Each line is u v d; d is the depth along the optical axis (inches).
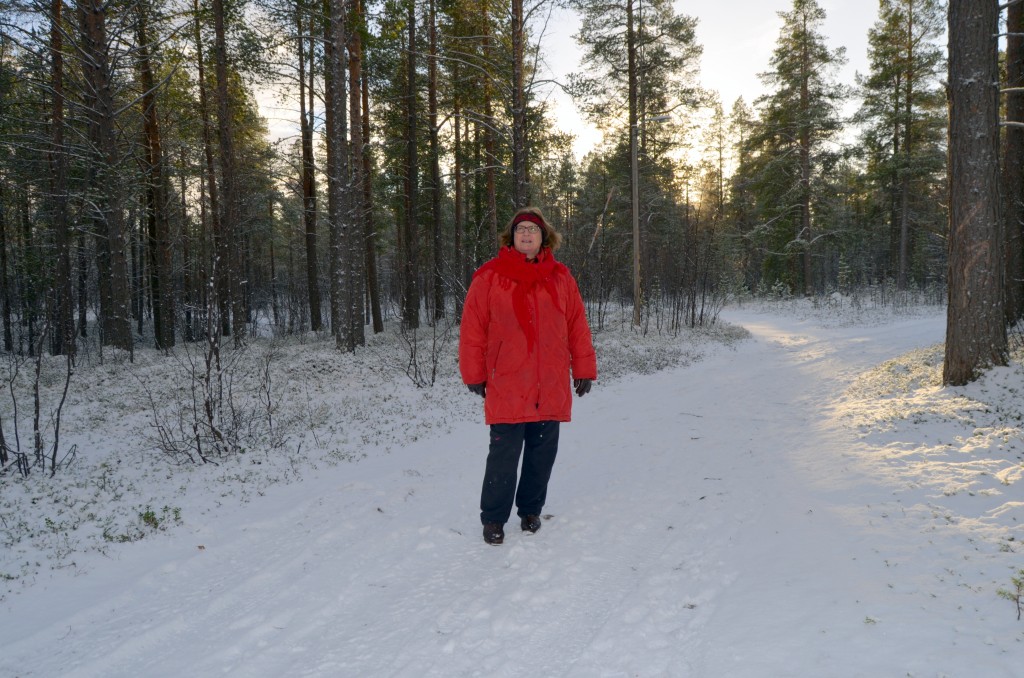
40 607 114.3
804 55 1254.9
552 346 132.0
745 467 190.9
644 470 194.2
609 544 128.8
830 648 79.6
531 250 132.4
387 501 172.4
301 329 926.4
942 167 1170.6
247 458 249.8
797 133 1269.7
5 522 168.9
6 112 552.1
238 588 115.7
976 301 274.5
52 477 224.4
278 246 1310.3
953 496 145.8
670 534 133.4
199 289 917.2
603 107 916.6
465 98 826.2
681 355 620.4
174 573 127.3
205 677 84.0
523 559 122.6
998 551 108.9
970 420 225.0
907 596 93.5
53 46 532.4
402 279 832.3
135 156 595.8
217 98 633.0
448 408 367.2
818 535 126.1
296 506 173.8
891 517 133.7
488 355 131.7
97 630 101.7
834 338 698.2
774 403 326.0
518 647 88.3
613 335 734.5
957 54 277.6
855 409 278.4
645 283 1115.3
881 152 1254.3
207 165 704.4
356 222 611.5
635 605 99.0
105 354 536.4
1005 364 273.3
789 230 1326.3
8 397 396.5
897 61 1197.7
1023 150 438.3
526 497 139.1
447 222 1339.8
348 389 427.8
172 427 323.0
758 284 1599.4
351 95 601.3
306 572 122.6
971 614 85.9
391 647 89.9
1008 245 441.7
